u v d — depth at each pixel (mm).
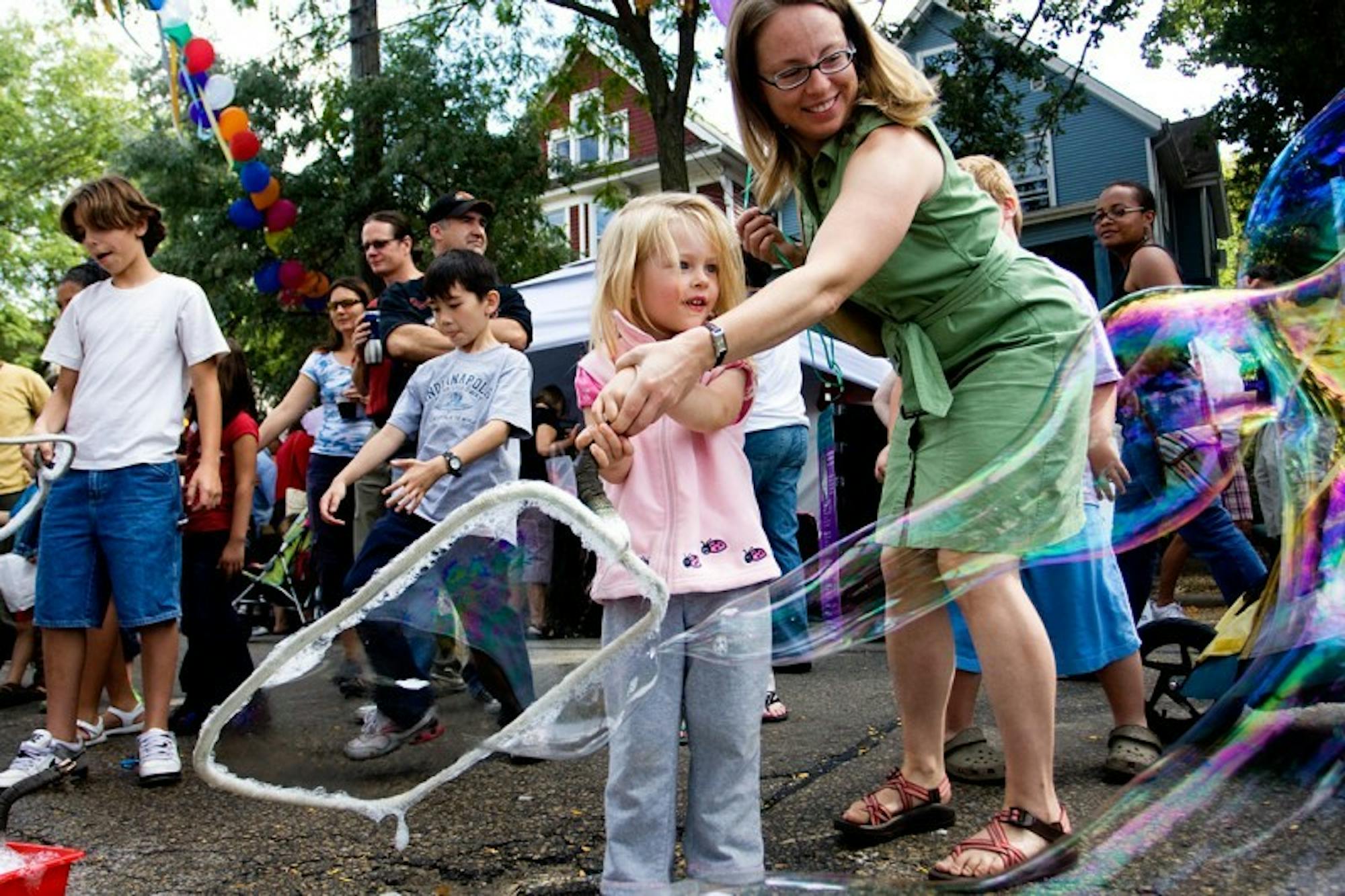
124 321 2689
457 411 2695
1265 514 2346
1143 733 2232
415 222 12453
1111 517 2150
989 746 2322
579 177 13945
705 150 17547
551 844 1936
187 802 2328
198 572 3197
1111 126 16859
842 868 1770
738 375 1642
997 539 1604
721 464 1672
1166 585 4074
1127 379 1901
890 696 3332
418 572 1130
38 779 1537
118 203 2732
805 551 5320
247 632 3469
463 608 1848
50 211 24719
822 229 1530
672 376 1271
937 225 1656
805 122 1646
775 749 2619
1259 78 13156
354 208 12086
